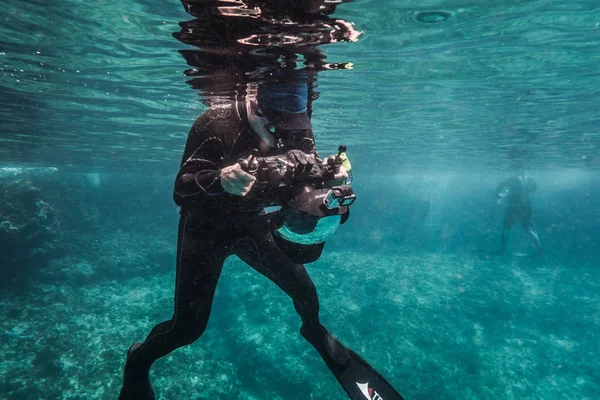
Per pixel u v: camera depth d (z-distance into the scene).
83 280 18.83
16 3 4.98
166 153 21.66
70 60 7.06
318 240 1.87
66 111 11.02
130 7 4.84
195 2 4.05
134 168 32.12
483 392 10.38
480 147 20.48
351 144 20.19
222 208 2.10
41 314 14.42
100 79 8.15
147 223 32.59
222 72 6.58
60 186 29.72
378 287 18.59
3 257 17.55
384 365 11.23
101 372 9.83
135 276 20.88
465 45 6.64
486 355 12.37
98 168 31.77
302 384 10.25
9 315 14.24
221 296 16.69
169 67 7.12
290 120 2.06
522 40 6.46
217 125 2.14
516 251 29.61
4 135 14.85
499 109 11.63
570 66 7.78
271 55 5.61
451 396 10.05
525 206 18.91
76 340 11.72
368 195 45.12
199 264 2.13
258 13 4.12
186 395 9.16
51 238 20.14
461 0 5.00
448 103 10.96
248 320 13.93
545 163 29.88
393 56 7.07
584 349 13.33
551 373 11.70
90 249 22.38
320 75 7.82
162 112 11.23
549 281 21.62
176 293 2.16
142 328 13.15
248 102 2.22
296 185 1.85
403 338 12.86
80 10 5.12
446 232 37.69
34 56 6.88
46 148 18.56
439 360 11.72
